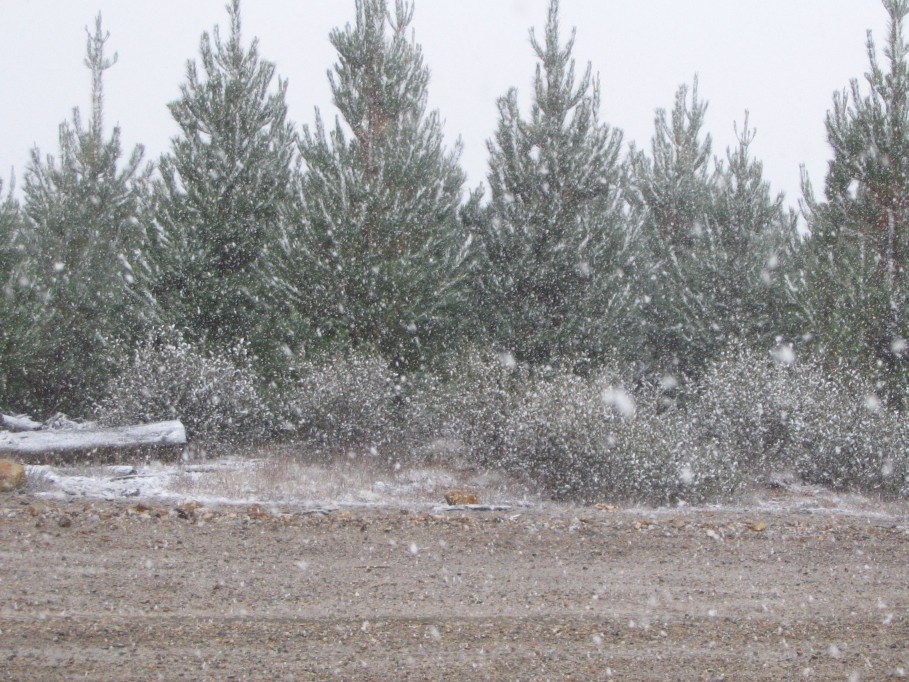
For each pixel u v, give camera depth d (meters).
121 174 23.91
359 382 15.34
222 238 18.36
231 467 13.24
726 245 20.38
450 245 17.34
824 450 14.57
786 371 16.41
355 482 12.65
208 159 18.69
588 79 18.28
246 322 17.89
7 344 17.78
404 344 16.77
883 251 17.09
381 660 4.70
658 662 4.81
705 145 23.39
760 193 20.73
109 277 21.22
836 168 17.59
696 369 19.84
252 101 19.19
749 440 15.37
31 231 22.53
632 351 18.84
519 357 17.23
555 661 4.77
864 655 5.02
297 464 14.03
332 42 18.19
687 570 7.02
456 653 4.85
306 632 5.12
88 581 6.03
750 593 6.34
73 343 20.31
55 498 9.62
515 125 18.22
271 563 6.75
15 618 5.18
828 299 16.98
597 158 18.16
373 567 6.77
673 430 13.45
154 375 15.44
